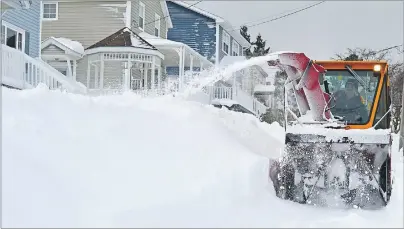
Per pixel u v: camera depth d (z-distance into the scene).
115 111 7.52
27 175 5.50
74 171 5.87
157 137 7.09
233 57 36.94
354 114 8.78
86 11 27.88
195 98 24.42
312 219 5.96
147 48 24.17
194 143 7.19
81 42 27.83
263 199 6.51
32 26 20.80
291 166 8.23
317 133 8.19
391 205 6.67
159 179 6.18
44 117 6.71
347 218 5.84
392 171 8.01
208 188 6.19
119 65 25.72
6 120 6.34
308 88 8.27
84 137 6.56
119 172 6.10
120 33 25.00
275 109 32.00
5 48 16.66
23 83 17.36
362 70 8.95
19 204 5.10
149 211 5.45
